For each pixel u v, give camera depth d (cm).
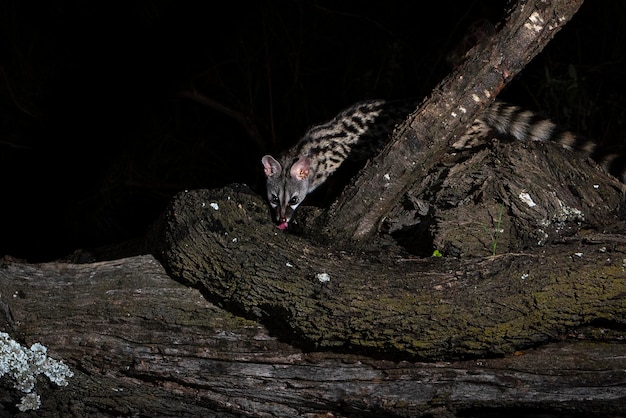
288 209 565
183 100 811
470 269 353
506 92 705
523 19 369
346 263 364
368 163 389
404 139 379
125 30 789
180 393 385
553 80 656
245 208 387
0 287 388
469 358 353
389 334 346
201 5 779
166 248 380
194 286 379
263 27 787
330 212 397
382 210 391
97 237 781
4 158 798
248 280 361
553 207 388
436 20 765
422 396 361
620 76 704
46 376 387
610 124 687
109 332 382
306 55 793
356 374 363
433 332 343
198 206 380
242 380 376
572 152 422
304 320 352
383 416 371
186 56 798
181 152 801
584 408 358
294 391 372
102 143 798
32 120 800
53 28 791
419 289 349
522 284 343
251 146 811
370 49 780
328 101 791
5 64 790
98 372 386
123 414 396
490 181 390
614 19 715
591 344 353
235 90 809
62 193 795
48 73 795
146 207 789
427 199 400
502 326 341
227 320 373
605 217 399
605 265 343
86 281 389
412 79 758
